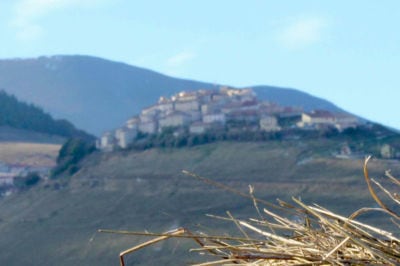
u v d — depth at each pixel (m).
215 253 7.64
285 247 7.26
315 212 7.32
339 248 7.00
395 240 6.85
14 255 63.81
